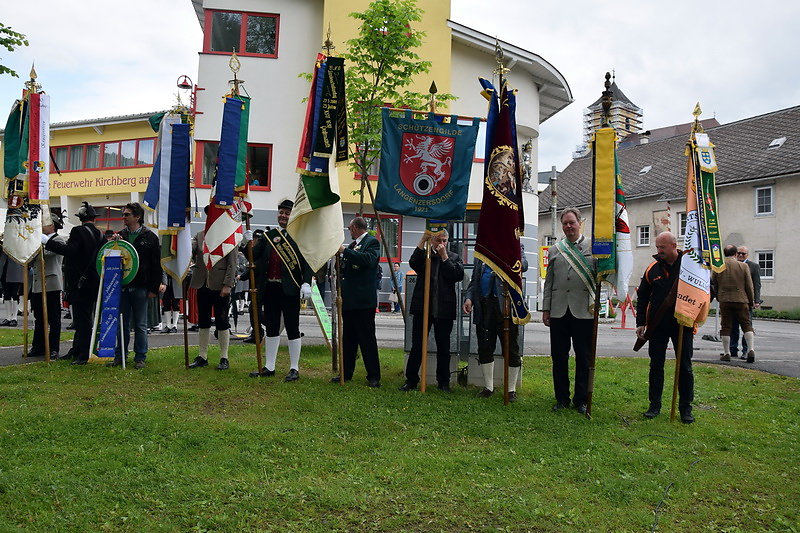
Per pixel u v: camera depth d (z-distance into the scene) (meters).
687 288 6.76
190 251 8.27
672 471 5.32
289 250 7.98
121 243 8.26
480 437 6.03
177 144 8.34
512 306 7.35
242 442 5.50
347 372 8.20
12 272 13.73
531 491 4.77
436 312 7.71
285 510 4.24
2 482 4.35
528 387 8.41
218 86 22.41
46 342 8.48
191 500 4.35
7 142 8.55
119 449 5.18
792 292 33.41
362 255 7.77
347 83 10.16
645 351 13.00
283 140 22.69
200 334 8.52
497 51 7.51
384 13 9.76
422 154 7.76
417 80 22.75
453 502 4.50
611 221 6.82
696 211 6.91
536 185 27.77
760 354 13.06
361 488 4.65
